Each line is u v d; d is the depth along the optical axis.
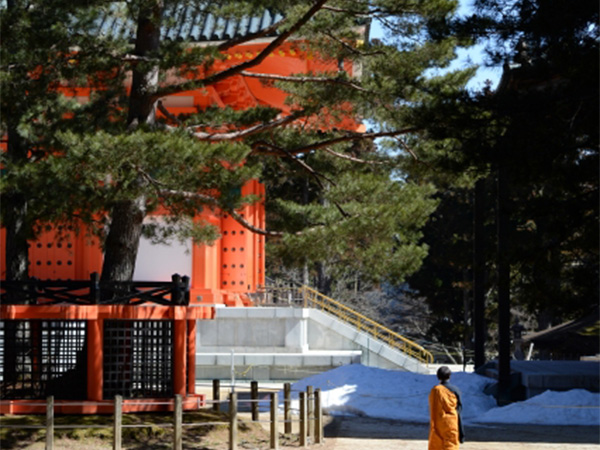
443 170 20.95
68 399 17.69
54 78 18.67
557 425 20.84
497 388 24.09
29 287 18.33
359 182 20.41
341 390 23.81
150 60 18.22
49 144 19.81
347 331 32.25
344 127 26.03
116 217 19.09
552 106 19.09
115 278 18.98
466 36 19.56
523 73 19.38
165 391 18.38
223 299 33.56
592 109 18.80
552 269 19.84
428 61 20.30
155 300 18.34
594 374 23.41
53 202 16.44
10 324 18.12
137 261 32.66
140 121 19.23
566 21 18.67
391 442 17.67
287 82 21.70
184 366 18.31
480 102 19.22
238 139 21.02
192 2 20.69
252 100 33.34
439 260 53.50
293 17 19.78
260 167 17.12
